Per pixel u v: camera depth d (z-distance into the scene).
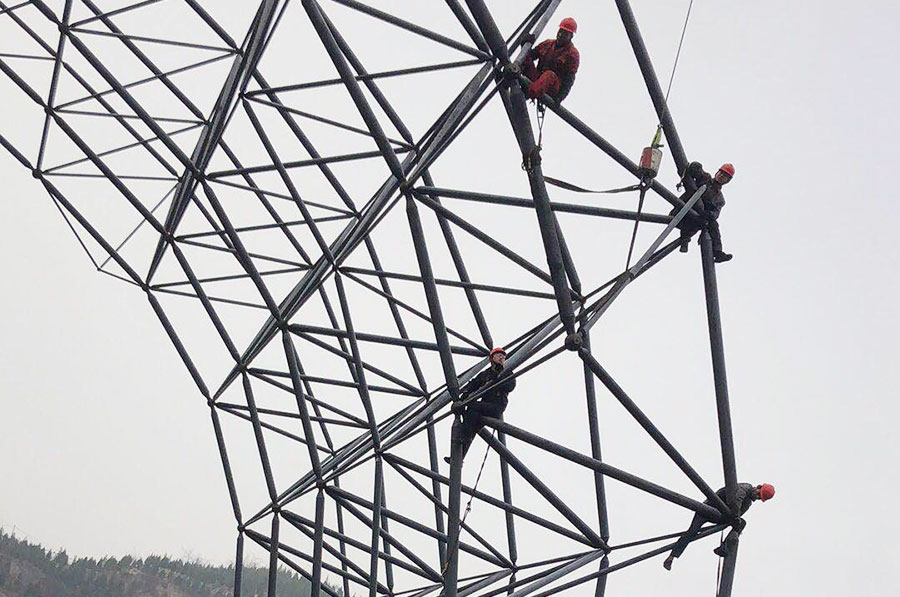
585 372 21.83
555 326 19.42
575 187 18.08
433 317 18.64
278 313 22.59
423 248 18.44
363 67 20.39
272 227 23.34
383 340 22.75
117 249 23.67
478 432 18.64
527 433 17.86
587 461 17.86
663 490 18.19
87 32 20.77
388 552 28.88
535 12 17.08
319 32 16.25
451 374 18.58
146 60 22.06
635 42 17.12
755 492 18.42
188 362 25.11
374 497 23.22
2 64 21.05
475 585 24.42
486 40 15.86
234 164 23.16
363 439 25.42
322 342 23.39
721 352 18.27
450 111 19.33
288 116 22.20
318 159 20.97
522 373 17.86
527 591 20.64
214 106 22.67
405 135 20.83
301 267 24.09
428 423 21.92
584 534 21.44
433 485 25.92
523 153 16.16
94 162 21.78
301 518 25.33
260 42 19.62
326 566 25.88
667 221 18.31
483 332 23.23
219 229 23.23
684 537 19.14
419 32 17.81
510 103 16.34
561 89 16.56
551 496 20.45
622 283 17.98
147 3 21.19
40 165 22.42
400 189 18.19
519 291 20.75
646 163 17.39
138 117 21.17
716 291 18.39
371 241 24.17
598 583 21.73
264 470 25.05
